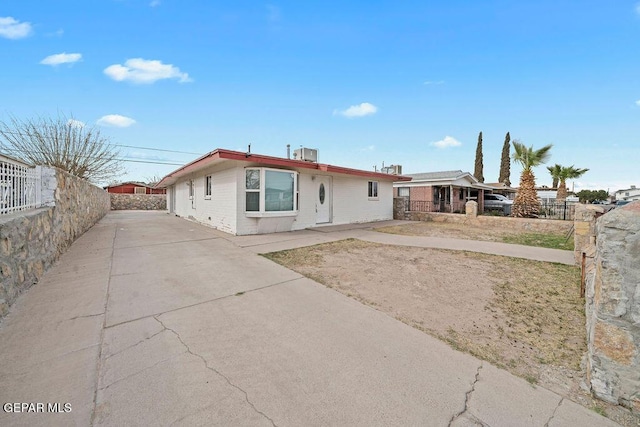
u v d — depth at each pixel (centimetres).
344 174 1182
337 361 234
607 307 196
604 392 194
